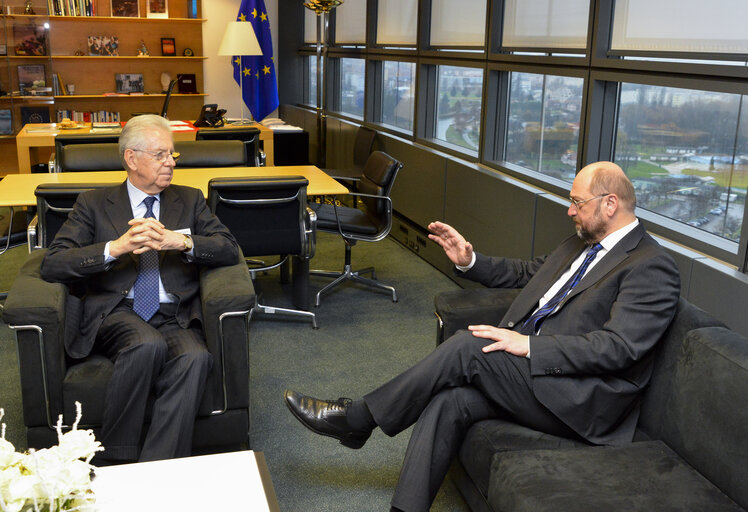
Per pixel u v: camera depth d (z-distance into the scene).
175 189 2.88
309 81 9.04
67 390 2.36
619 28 3.38
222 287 2.52
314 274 4.63
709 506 1.67
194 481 1.68
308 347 3.75
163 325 2.69
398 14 6.14
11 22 7.86
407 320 4.16
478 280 2.75
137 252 2.54
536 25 4.12
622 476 1.80
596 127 3.59
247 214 3.63
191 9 8.67
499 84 4.62
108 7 8.45
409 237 5.68
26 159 5.77
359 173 5.60
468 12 4.93
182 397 2.38
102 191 2.78
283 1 8.93
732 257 2.71
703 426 1.81
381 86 6.75
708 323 2.00
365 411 2.31
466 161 4.93
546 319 2.31
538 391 2.09
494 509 1.90
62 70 8.52
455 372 2.17
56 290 2.42
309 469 2.64
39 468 1.08
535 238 3.88
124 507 1.57
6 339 3.75
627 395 2.09
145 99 8.92
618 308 2.11
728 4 2.71
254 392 3.23
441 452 2.16
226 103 9.20
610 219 2.27
